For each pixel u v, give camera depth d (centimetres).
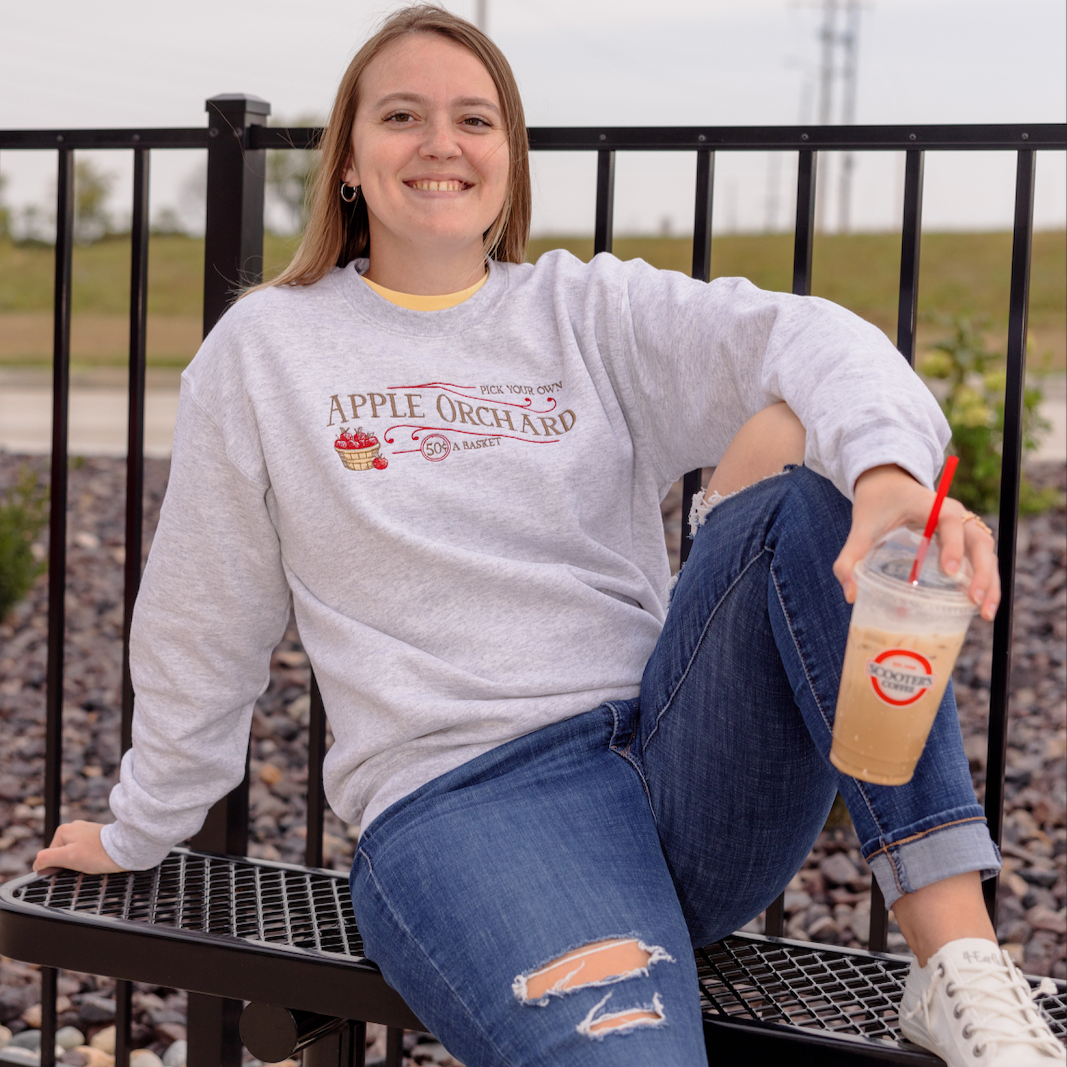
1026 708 382
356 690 145
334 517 147
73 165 200
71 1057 224
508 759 138
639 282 159
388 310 154
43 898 158
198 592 154
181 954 146
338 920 152
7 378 1464
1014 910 273
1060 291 1909
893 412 116
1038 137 160
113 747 373
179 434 155
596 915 118
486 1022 116
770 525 129
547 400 154
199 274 2252
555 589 145
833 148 169
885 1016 133
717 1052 131
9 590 480
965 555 107
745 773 135
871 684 107
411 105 152
